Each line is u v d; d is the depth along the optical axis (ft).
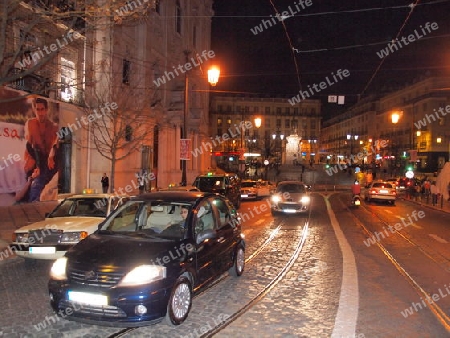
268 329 18.25
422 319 19.80
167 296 17.94
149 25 92.63
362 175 201.98
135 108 75.31
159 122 95.81
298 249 37.01
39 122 62.34
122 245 19.58
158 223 23.48
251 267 29.94
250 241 41.19
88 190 46.11
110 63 68.59
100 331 18.04
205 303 21.80
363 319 19.67
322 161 339.77
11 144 57.36
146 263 18.02
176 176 111.86
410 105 226.79
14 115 57.67
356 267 30.19
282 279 26.66
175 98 108.27
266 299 22.52
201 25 137.80
